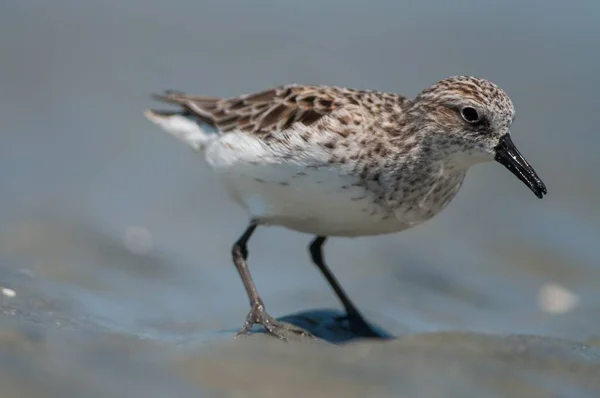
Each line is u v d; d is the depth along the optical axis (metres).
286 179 10.86
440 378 8.65
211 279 13.56
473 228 15.26
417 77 20.59
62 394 7.70
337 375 8.55
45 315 10.50
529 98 20.02
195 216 15.20
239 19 22.45
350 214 10.89
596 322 12.75
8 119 17.08
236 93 19.17
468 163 11.02
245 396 8.04
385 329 11.98
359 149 10.62
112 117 17.66
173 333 10.93
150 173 16.12
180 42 20.95
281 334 10.53
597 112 19.47
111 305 11.94
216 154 11.68
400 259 14.43
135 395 7.84
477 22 23.41
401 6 24.12
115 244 14.05
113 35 20.80
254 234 14.92
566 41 22.80
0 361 8.20
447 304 13.29
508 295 13.73
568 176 16.89
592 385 8.90
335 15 23.31
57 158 16.16
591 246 14.98
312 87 11.68
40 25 20.78
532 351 9.51
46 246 13.56
